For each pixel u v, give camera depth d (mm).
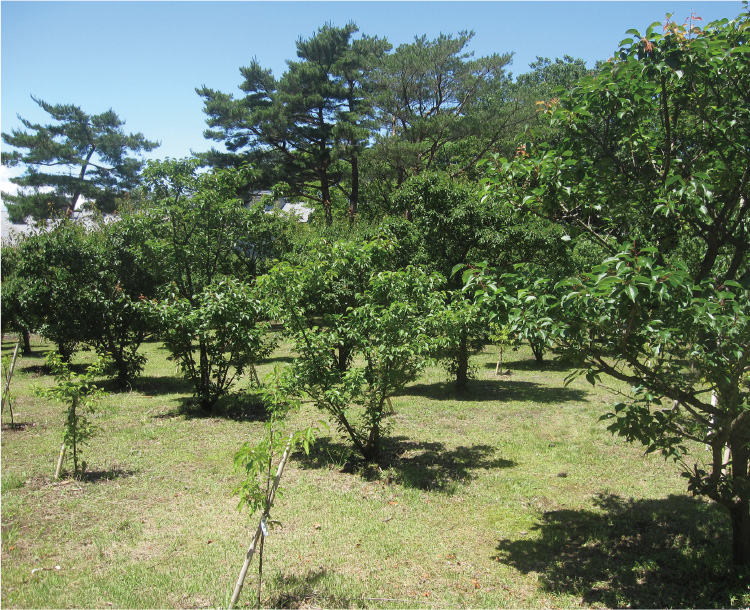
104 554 5301
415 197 14094
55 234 14492
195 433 9836
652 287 3471
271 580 4867
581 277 4344
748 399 4449
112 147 34375
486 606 4570
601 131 5328
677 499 6949
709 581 4910
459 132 26391
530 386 15195
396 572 5133
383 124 29203
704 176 4055
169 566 5090
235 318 10836
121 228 13766
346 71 29234
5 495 6691
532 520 6363
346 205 35281
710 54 4285
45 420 10570
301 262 10688
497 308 4500
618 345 4191
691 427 4812
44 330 14375
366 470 7977
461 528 6141
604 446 9297
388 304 8172
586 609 4562
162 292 12234
